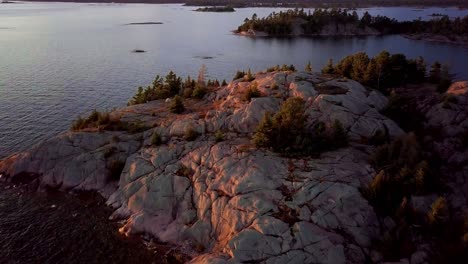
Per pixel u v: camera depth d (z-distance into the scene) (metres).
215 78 127.38
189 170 53.34
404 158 48.22
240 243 40.06
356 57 79.88
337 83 66.38
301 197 44.03
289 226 41.00
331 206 42.94
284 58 162.62
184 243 45.47
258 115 59.81
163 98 83.50
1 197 54.94
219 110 64.25
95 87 113.00
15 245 45.25
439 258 37.59
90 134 63.22
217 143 56.44
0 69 133.00
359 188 45.06
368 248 40.09
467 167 48.00
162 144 59.94
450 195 44.56
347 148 53.12
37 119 84.75
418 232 40.66
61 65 142.88
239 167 49.97
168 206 50.06
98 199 54.62
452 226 40.56
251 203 44.38
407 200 43.72
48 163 59.94
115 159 58.72
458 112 56.38
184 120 63.91
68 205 53.38
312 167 48.47
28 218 50.34
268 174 47.84
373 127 56.72
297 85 65.06
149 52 175.38
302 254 38.69
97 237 47.03
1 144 71.25
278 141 52.31
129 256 43.97
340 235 40.59
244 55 169.88
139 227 48.06
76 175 57.84
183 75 131.00
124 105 96.81
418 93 66.56
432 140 53.59
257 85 68.75
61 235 47.22
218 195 47.66
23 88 109.50
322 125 54.69
